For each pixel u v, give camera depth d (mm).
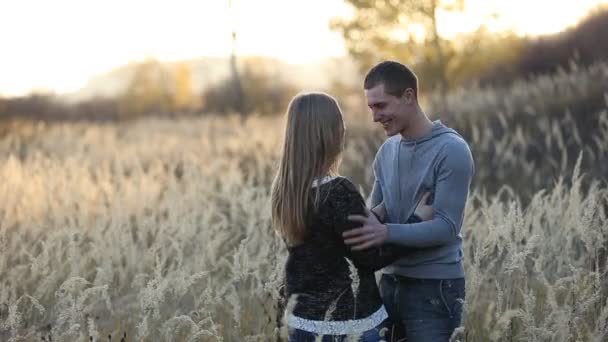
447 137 4672
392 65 4695
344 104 26172
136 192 11438
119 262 7500
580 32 27875
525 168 13070
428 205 4641
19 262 8656
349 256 4426
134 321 6605
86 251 8891
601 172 12359
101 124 40500
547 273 6461
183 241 7789
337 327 4363
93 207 10711
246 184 12836
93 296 7125
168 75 50906
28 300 6953
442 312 4703
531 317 5031
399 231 4391
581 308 5121
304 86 44031
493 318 6184
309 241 4434
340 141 4469
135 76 50500
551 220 6801
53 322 6379
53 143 24625
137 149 21812
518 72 28188
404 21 26312
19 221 9883
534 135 15852
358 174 14984
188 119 37219
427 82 27078
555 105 17500
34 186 12203
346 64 28125
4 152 23141
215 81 49250
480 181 13445
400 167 4867
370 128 20297
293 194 4379
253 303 6695
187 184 13078
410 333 4797
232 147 19984
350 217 4297
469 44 26859
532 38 29188
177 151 20625
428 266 4695
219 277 7613
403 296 4828
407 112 4715
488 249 5781
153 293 5281
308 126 4383
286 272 4609
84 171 14094
